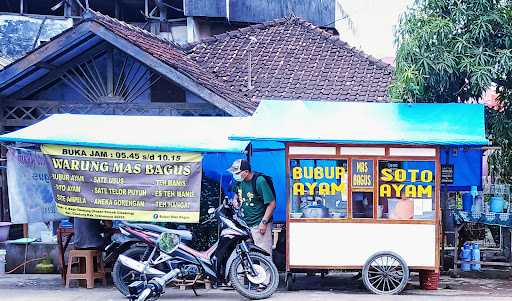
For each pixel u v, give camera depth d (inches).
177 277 317.4
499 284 349.1
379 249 318.0
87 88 468.4
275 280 304.8
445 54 334.6
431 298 303.1
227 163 381.4
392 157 321.4
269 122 331.9
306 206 322.7
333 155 322.3
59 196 331.6
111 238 343.9
